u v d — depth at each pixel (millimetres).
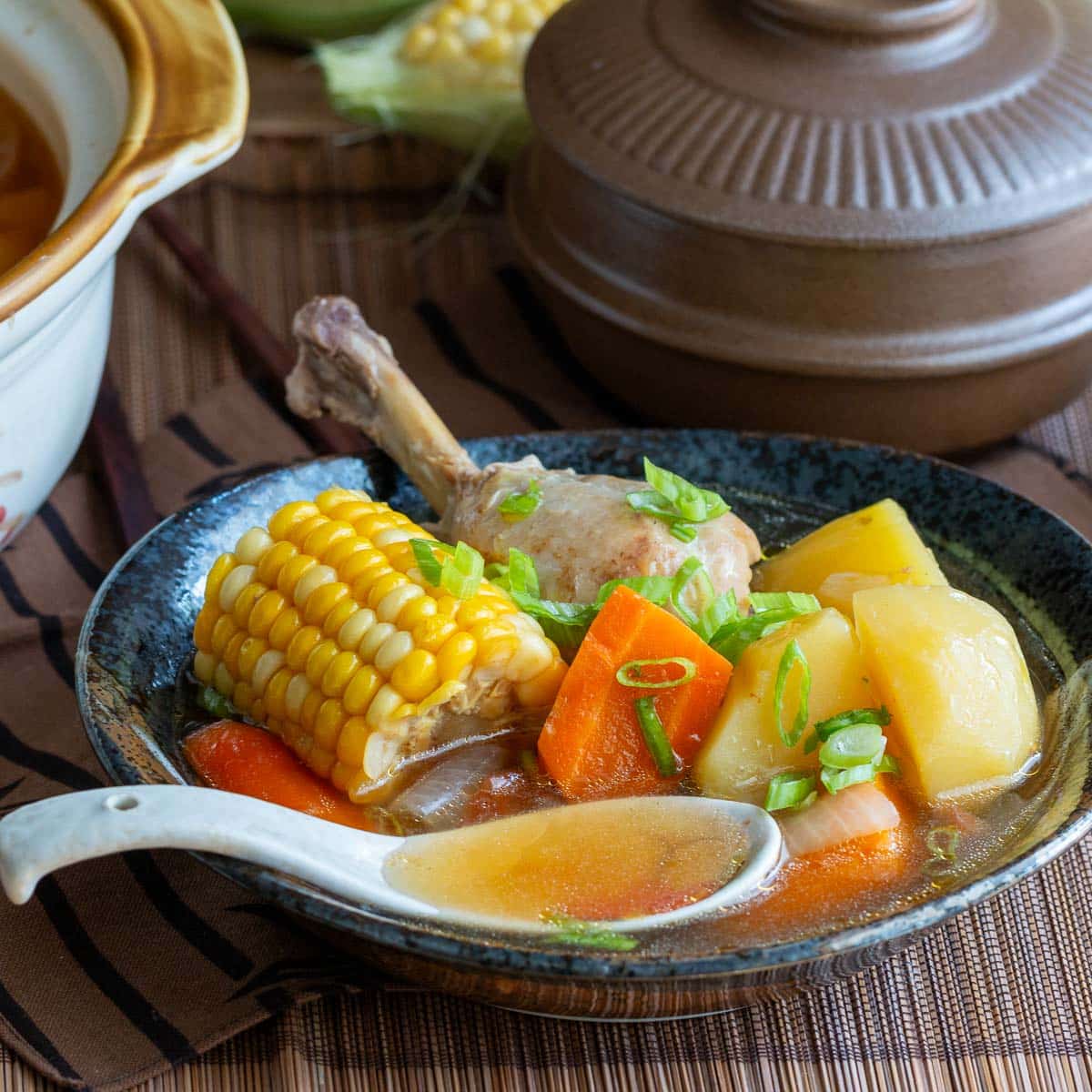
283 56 1047
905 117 829
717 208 825
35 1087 730
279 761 748
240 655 755
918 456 813
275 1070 739
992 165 824
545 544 771
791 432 864
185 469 879
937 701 740
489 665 741
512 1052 743
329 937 720
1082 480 886
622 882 723
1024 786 747
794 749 745
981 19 851
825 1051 748
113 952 749
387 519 766
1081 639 770
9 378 775
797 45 841
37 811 702
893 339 836
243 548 760
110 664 757
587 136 849
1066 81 843
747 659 748
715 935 714
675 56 852
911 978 760
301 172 1005
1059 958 767
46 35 839
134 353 933
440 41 965
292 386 828
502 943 708
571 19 884
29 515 833
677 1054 745
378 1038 744
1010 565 793
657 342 850
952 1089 744
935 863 731
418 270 976
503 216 993
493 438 825
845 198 821
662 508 772
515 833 731
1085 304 847
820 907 722
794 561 796
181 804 706
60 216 799
